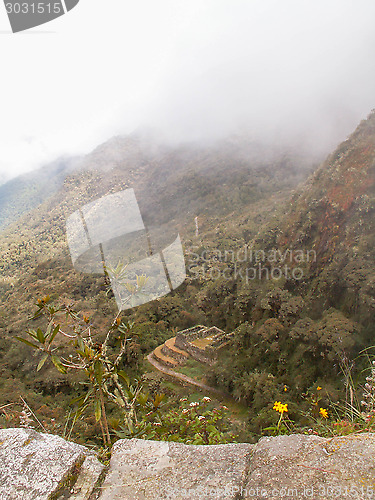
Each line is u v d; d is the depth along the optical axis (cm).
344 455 92
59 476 97
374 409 168
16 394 1047
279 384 1027
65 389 1182
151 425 175
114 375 157
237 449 106
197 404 213
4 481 96
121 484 94
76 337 148
